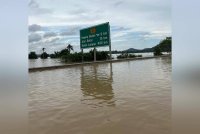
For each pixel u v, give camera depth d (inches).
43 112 198.2
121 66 671.8
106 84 341.1
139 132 146.6
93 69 601.6
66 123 168.7
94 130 153.6
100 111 198.2
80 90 301.0
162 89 281.7
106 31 832.9
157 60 933.8
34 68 598.9
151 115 179.2
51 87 328.8
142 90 281.7
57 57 1610.5
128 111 193.9
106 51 1111.0
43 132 151.5
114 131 150.6
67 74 499.2
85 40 912.9
